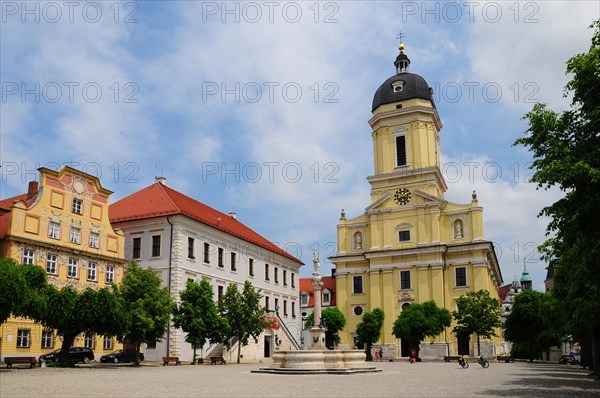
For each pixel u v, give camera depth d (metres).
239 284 61.78
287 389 19.19
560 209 19.05
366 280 75.62
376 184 77.69
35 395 16.16
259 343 57.28
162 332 40.59
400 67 84.12
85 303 33.94
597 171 17.14
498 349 66.88
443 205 73.56
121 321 35.34
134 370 32.28
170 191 60.19
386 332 71.31
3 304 27.22
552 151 19.19
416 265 71.75
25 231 39.91
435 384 22.38
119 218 53.72
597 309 25.08
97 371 30.16
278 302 71.31
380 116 79.31
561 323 39.66
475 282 69.38
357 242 77.81
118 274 48.09
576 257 21.94
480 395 17.44
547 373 32.94
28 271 32.75
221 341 45.16
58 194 43.06
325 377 26.75
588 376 29.36
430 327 59.25
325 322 71.50
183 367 37.97
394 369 38.22
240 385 20.91
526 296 71.44
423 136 77.38
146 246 52.53
